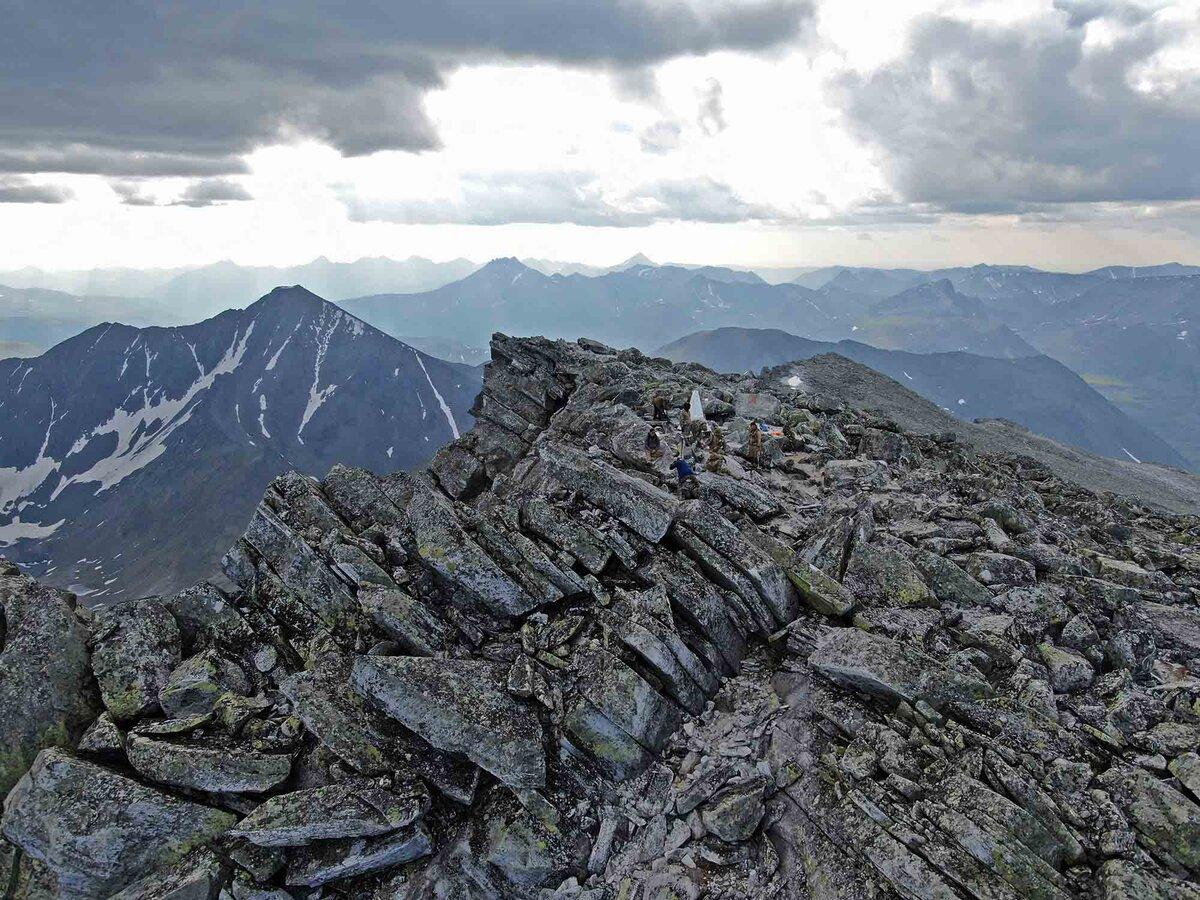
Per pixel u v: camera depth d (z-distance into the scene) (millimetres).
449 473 42594
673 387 40250
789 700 18125
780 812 16016
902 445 35344
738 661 19609
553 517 21562
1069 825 13812
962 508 25719
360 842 16172
